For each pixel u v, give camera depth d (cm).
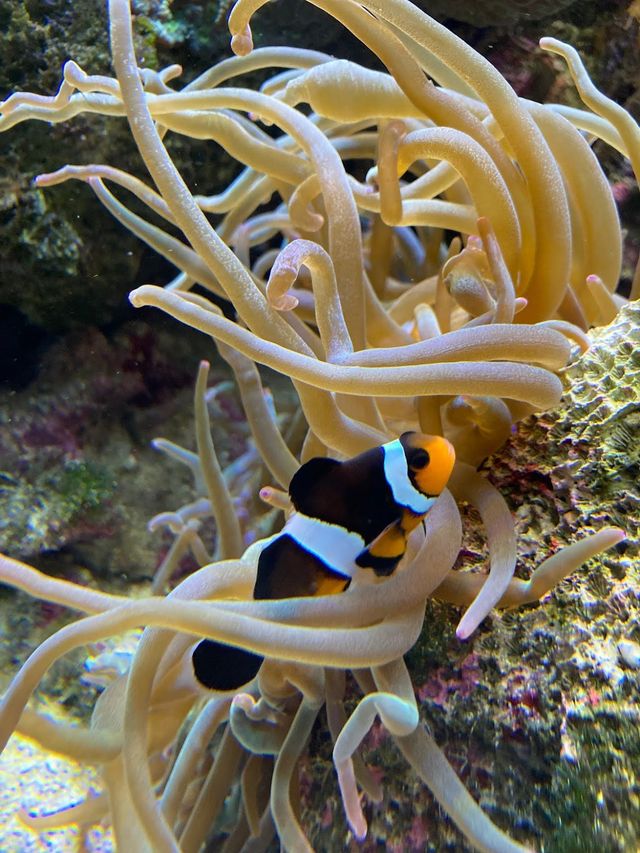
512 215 16
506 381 13
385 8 14
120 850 12
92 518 30
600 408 15
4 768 21
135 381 33
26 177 27
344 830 15
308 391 14
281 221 24
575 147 18
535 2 26
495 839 11
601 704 13
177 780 15
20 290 29
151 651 12
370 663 12
